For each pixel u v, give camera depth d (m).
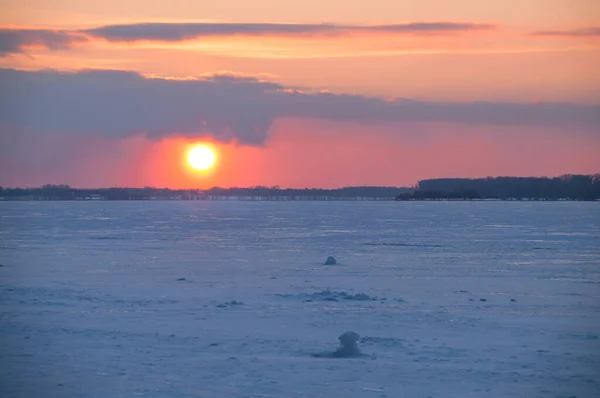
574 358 19.55
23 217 151.88
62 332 22.83
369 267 46.44
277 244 69.44
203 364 18.70
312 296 31.70
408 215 166.12
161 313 26.88
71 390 16.25
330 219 141.12
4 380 17.08
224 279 39.22
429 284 37.09
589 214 167.50
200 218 148.38
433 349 20.66
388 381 17.16
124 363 18.78
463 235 84.25
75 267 46.06
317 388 16.52
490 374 17.80
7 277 39.88
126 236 83.19
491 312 27.47
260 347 20.84
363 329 23.84
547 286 36.22
